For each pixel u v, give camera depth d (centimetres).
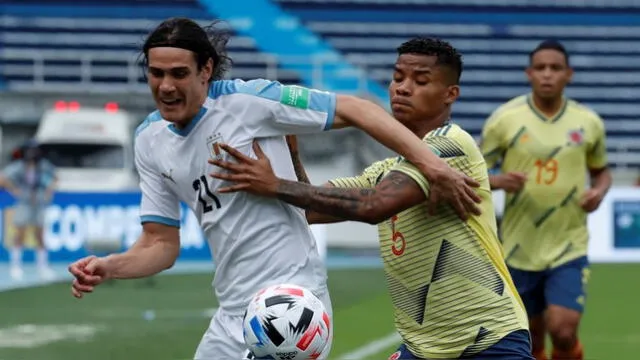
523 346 1920
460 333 1925
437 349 1944
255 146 1920
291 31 10712
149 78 1881
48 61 10350
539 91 3281
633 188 7531
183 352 3972
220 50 1961
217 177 1914
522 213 3272
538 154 3278
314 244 2009
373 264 7456
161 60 1850
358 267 7244
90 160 8706
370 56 10694
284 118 1912
